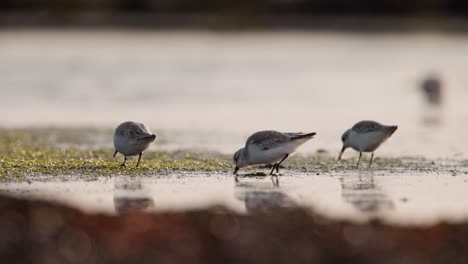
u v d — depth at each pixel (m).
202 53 61.25
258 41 70.56
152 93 40.91
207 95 40.44
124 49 62.12
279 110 34.78
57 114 33.25
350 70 52.06
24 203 13.23
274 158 17.14
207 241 11.39
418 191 15.65
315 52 63.09
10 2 77.62
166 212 13.05
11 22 74.00
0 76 45.91
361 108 35.69
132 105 36.66
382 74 49.91
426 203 14.44
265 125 29.56
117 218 12.45
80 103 37.03
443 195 15.22
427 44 69.12
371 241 11.62
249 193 15.30
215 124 29.88
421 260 11.00
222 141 24.86
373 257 11.04
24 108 35.16
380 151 22.34
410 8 82.62
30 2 78.19
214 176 17.34
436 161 20.09
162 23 77.19
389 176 17.55
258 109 35.19
